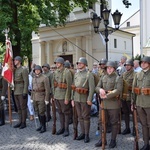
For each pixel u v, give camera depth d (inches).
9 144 266.1
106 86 249.3
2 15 514.3
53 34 1023.6
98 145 250.5
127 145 253.0
